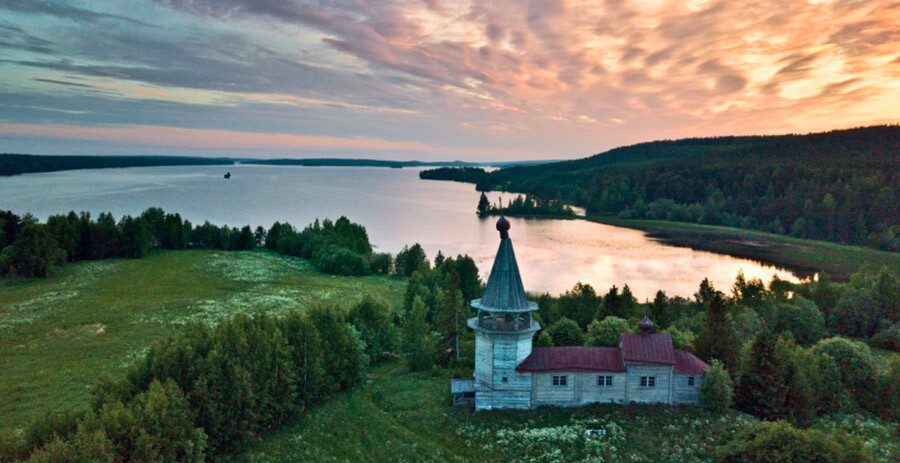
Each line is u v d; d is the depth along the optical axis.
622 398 46.38
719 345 54.00
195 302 89.56
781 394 47.53
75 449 30.95
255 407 43.25
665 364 45.53
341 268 127.50
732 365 53.12
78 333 71.12
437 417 46.25
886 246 169.50
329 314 54.78
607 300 79.62
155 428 34.84
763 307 91.81
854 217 182.50
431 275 102.19
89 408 34.09
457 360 63.16
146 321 77.75
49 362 60.84
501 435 42.81
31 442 32.97
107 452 31.89
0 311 79.00
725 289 124.44
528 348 47.12
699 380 45.97
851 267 149.62
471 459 40.16
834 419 50.34
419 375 58.44
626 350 46.22
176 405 37.22
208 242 149.88
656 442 40.69
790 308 89.19
